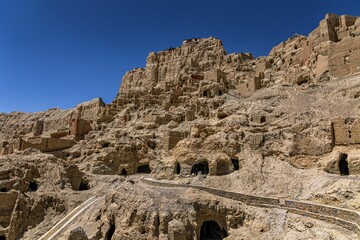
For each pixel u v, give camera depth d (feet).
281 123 176.45
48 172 186.50
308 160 146.41
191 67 392.27
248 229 114.73
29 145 251.39
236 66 359.87
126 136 259.19
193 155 167.32
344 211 97.25
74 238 101.24
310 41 258.37
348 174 134.00
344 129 140.97
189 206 121.08
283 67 301.22
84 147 260.01
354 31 229.25
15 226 148.05
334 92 191.83
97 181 203.72
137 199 124.16
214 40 453.58
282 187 136.36
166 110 295.48
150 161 230.68
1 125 569.64
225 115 220.23
